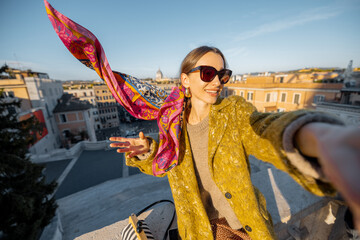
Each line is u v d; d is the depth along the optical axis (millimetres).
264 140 720
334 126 401
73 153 22031
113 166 18625
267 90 30094
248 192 971
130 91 1284
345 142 264
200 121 1079
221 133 979
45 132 27844
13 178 7320
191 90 1043
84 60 1159
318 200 1953
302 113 589
